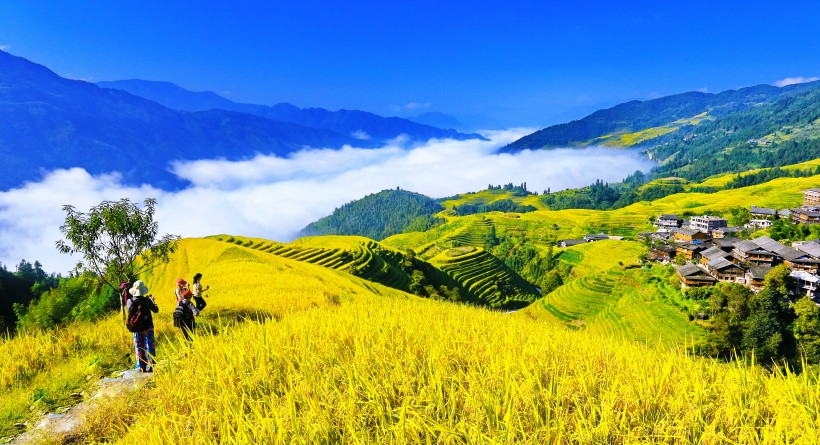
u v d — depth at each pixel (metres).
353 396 5.36
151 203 22.78
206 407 5.80
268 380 6.39
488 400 5.04
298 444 4.70
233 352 7.58
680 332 72.50
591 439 4.39
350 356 7.16
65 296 57.81
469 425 4.54
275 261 75.00
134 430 5.61
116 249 21.86
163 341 13.80
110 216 21.14
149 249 24.20
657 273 115.00
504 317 14.18
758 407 5.02
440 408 5.08
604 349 7.67
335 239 169.38
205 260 78.75
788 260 97.25
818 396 5.13
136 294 10.65
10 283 132.12
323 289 37.91
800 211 167.50
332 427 4.96
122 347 12.98
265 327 9.38
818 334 60.06
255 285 40.75
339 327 9.16
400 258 160.62
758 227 168.38
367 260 138.88
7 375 10.58
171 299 34.91
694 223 187.88
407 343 7.63
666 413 4.94
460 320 11.73
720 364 6.80
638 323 81.44
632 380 5.75
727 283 92.12
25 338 13.39
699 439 4.47
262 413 5.42
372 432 4.96
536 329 10.50
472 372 5.86
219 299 28.14
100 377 10.39
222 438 4.83
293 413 5.16
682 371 6.11
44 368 11.42
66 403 8.84
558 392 5.21
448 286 156.62
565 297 115.31
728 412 4.88
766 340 59.75
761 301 70.88
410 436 4.69
